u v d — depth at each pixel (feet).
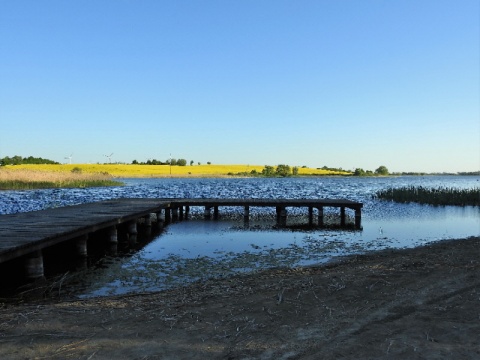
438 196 106.22
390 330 16.31
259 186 215.31
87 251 42.32
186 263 35.73
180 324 17.28
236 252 41.16
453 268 27.78
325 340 15.38
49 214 50.19
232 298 21.47
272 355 14.11
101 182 174.60
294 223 68.18
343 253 40.45
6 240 29.48
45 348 14.75
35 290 27.58
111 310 19.39
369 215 79.92
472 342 14.99
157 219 70.38
